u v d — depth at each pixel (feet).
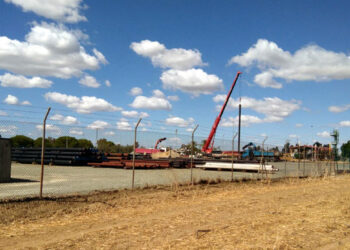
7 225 23.71
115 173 76.38
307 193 46.16
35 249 18.29
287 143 79.51
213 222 25.68
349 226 25.22
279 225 25.04
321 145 111.45
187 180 60.23
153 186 47.52
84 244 19.34
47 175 67.21
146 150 124.36
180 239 20.57
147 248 18.66
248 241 20.38
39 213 27.68
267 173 67.41
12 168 85.51
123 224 24.64
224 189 48.29
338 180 70.23
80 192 40.40
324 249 19.38
